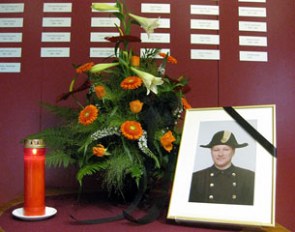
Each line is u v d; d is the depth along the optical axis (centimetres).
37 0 240
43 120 236
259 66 241
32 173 175
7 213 182
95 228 166
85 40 239
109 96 186
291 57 242
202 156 176
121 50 198
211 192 168
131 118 185
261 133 171
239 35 242
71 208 189
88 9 240
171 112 192
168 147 183
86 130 186
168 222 171
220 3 243
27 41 239
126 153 182
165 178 183
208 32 242
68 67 238
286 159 237
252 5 244
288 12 243
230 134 175
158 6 241
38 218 172
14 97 237
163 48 239
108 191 199
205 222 165
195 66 240
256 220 160
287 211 235
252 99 240
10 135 236
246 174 167
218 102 239
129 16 204
